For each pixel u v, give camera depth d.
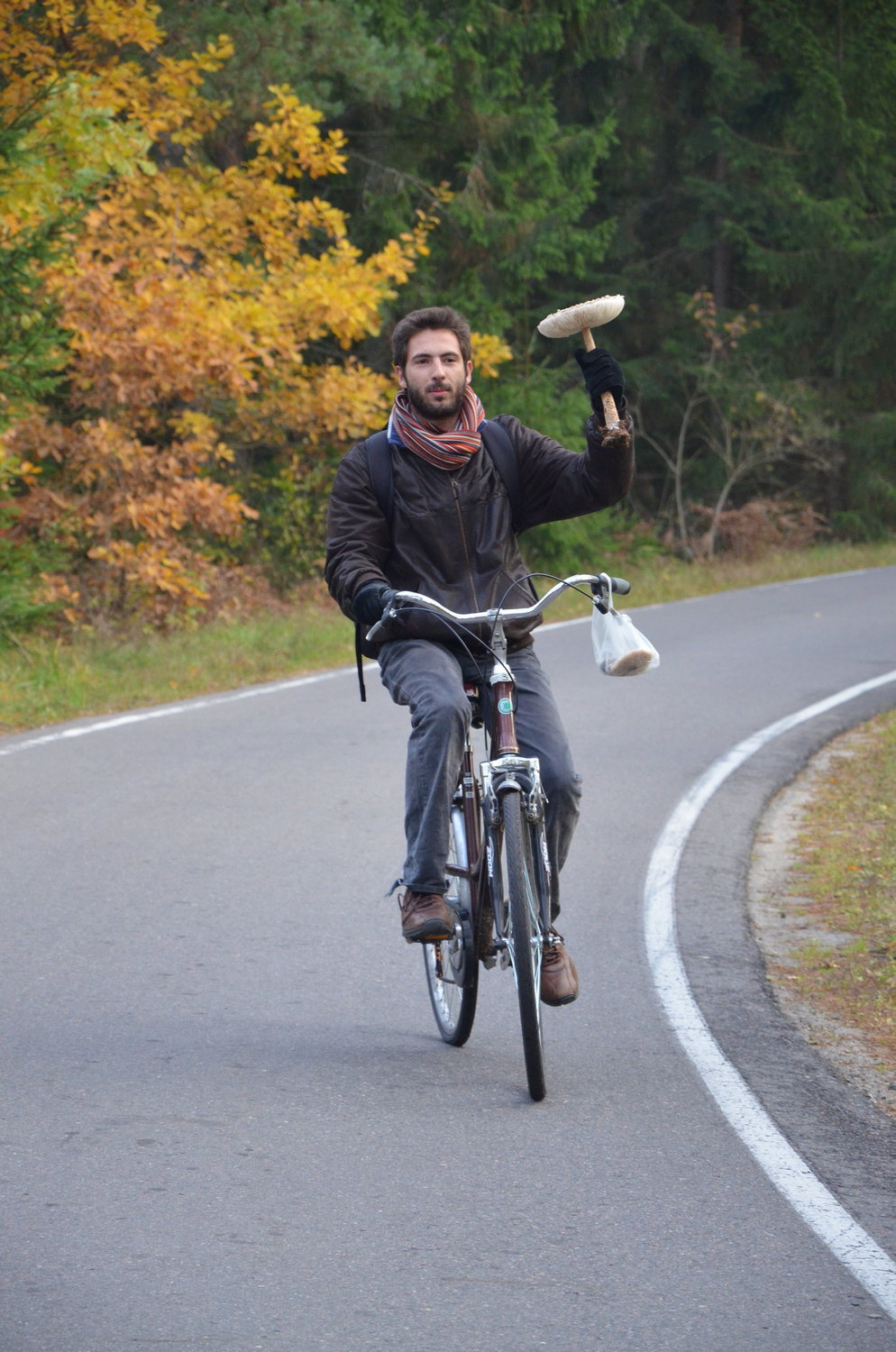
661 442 83.19
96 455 40.56
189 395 42.16
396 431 12.05
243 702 31.08
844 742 27.06
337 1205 9.49
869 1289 8.50
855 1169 10.14
